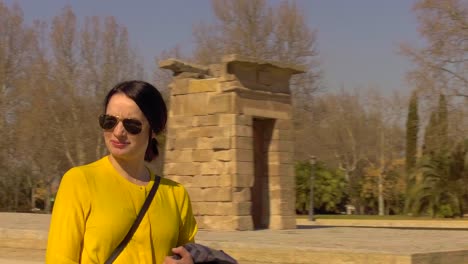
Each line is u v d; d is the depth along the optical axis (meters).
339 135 73.19
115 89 4.18
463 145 37.31
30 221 24.80
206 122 21.78
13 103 54.38
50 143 53.22
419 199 39.19
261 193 22.98
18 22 54.47
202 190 21.62
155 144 4.43
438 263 13.29
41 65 53.34
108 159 4.13
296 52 54.91
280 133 22.92
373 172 64.81
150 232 3.97
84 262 3.79
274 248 14.45
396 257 12.73
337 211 54.34
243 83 21.64
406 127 55.16
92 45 52.69
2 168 55.91
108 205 3.88
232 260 4.14
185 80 22.48
